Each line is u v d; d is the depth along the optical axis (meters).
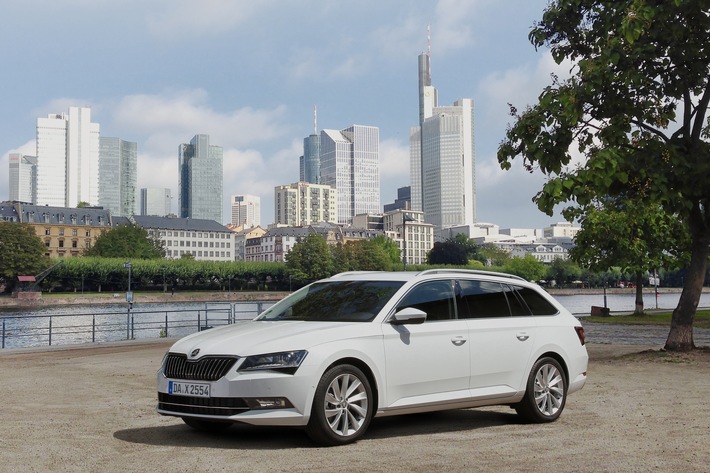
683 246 36.22
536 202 14.87
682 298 17.42
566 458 6.23
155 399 10.46
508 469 5.77
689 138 16.42
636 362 15.97
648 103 16.58
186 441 7.02
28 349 21.78
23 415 8.87
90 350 21.30
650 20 14.53
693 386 11.72
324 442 6.69
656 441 7.07
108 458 6.21
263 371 6.49
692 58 16.22
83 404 9.92
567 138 16.16
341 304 7.65
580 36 17.69
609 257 42.25
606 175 14.34
